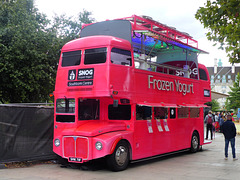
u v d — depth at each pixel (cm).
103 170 941
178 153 1406
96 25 1126
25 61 1831
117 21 1078
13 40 1767
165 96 1207
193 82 1449
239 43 745
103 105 1062
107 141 883
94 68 941
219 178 818
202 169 964
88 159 896
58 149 971
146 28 1093
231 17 880
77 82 967
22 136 997
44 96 2177
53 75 2122
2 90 1917
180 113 1330
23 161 1015
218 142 1941
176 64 1445
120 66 964
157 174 877
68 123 966
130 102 1000
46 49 1988
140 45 1207
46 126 1068
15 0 2100
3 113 953
